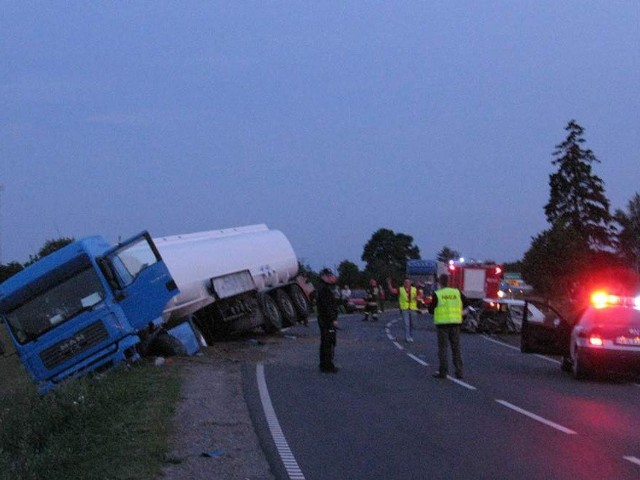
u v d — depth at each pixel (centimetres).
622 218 7881
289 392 1631
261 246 3125
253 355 2414
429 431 1217
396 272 9062
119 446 1074
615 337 1856
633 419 1352
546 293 5097
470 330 3897
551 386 1794
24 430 1274
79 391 1462
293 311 3250
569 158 7512
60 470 971
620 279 5531
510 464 1000
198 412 1376
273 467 979
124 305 2036
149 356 2325
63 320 2009
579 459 1029
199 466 982
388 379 1864
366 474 948
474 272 4997
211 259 2781
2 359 2280
